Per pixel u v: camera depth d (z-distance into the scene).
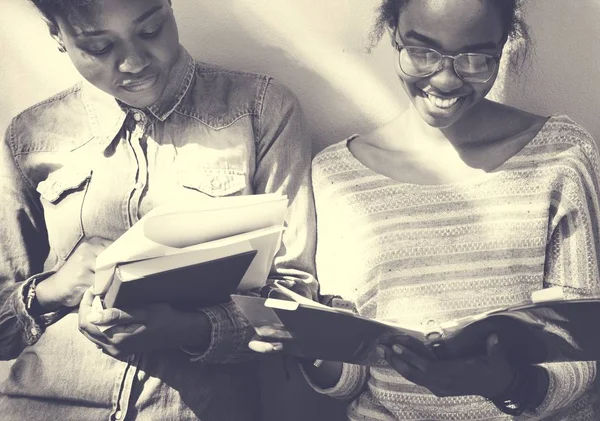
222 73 2.10
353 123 2.33
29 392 2.04
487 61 1.80
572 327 1.64
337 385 2.01
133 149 2.04
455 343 1.68
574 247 1.93
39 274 2.06
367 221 2.00
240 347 1.93
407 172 2.01
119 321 1.81
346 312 1.63
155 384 1.96
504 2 1.79
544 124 1.99
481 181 1.96
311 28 2.31
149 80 1.92
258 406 2.13
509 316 1.63
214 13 2.33
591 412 1.98
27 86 2.41
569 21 2.21
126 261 1.70
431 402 1.94
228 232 1.78
